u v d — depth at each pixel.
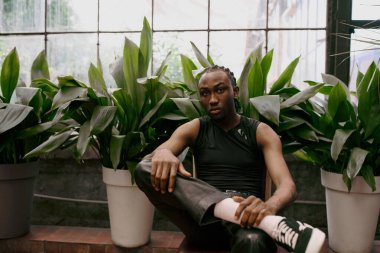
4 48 2.36
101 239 1.86
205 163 1.39
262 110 1.47
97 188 2.19
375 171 1.60
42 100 1.80
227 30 2.25
